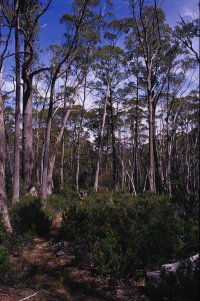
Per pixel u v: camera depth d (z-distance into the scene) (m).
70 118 39.44
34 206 10.30
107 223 8.39
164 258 6.59
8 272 6.26
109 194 16.81
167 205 8.52
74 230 8.53
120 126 42.53
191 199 5.73
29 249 8.34
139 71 29.17
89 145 45.62
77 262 7.37
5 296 5.68
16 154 14.59
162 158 36.09
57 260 7.59
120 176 54.78
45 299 5.73
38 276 6.73
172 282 5.09
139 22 25.38
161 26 24.83
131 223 7.77
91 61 23.42
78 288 6.32
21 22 16.28
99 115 37.09
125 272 6.56
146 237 6.91
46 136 18.23
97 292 6.18
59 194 18.45
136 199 12.04
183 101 32.44
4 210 9.03
